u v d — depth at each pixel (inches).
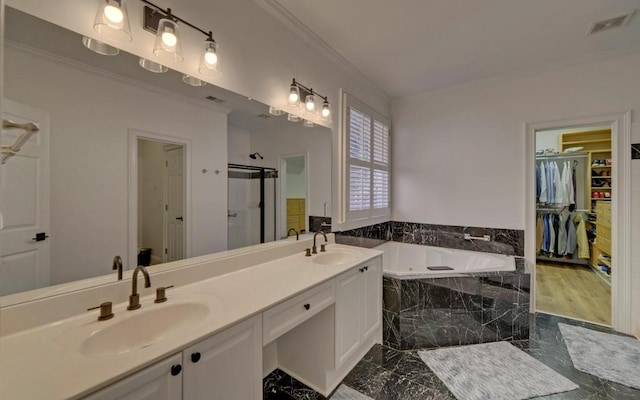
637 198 100.1
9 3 39.1
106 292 48.1
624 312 101.7
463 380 75.7
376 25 87.7
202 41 63.6
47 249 43.4
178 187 62.1
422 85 135.4
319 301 65.2
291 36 89.0
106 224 50.5
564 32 90.8
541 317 113.7
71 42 45.0
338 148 111.8
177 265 60.8
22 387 29.0
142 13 52.9
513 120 123.5
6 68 38.8
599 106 106.5
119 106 51.7
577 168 188.4
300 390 73.9
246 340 47.1
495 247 128.1
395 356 87.4
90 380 30.2
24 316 40.3
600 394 70.2
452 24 86.9
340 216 112.7
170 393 36.7
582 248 181.2
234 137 74.0
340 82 112.5
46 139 42.9
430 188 144.9
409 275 94.9
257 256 77.9
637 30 89.4
